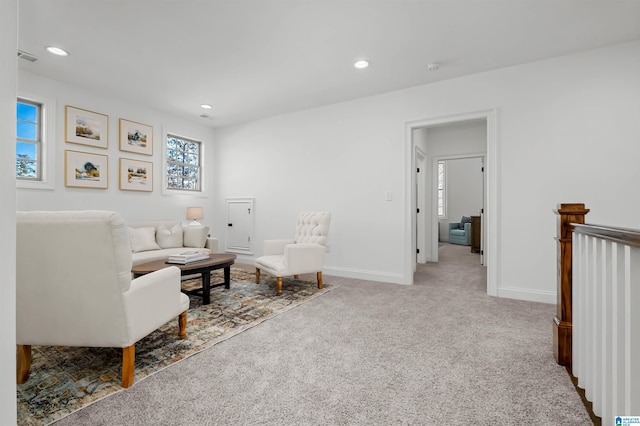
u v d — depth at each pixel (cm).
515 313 264
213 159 558
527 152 308
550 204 298
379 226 394
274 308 276
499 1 217
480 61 306
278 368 170
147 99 414
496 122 321
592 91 282
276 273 321
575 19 237
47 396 142
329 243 431
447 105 349
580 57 287
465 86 339
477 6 223
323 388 151
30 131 341
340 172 424
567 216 172
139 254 357
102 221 138
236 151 531
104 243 140
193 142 532
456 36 262
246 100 417
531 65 308
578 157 287
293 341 206
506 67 318
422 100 365
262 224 501
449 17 236
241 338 210
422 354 187
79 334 149
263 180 499
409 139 375
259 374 164
